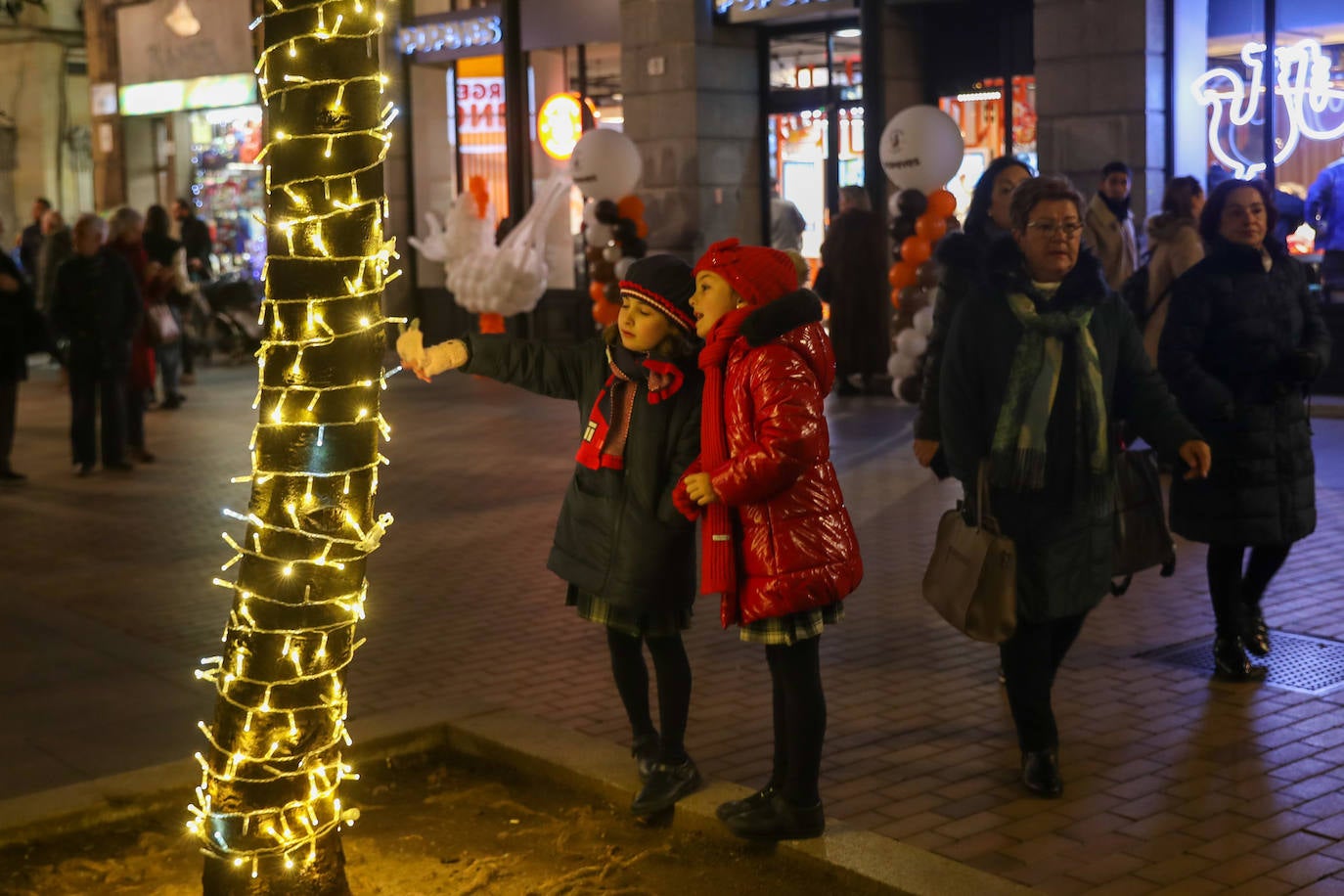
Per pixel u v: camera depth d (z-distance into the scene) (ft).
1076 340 14.85
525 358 14.16
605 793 14.90
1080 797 14.60
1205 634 20.43
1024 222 15.07
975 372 15.24
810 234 54.34
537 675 19.40
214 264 77.05
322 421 11.64
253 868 11.93
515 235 59.26
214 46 78.38
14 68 96.27
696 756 16.02
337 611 11.93
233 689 11.93
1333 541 25.76
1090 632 20.68
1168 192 31.09
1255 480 18.06
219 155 81.66
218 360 65.98
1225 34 43.04
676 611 14.11
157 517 31.17
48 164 97.09
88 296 36.04
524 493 32.78
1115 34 42.47
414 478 34.86
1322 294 42.47
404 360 13.78
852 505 30.22
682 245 53.93
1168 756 15.69
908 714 17.33
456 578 25.09
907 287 43.06
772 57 54.70
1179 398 18.02
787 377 12.46
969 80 49.01
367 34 11.57
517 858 13.58
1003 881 12.39
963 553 14.66
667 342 13.61
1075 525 14.84
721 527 12.92
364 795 15.29
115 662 20.21
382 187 11.84
